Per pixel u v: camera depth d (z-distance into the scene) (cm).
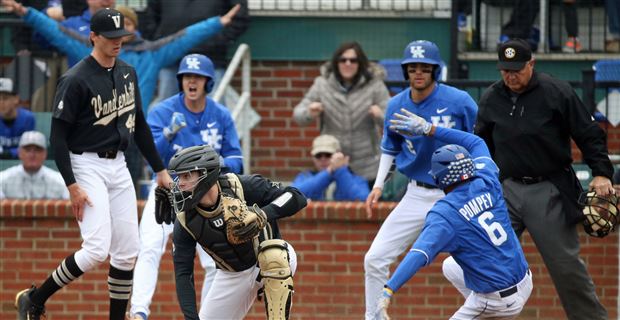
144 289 3269
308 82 4269
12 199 3869
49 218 3809
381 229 3262
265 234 2655
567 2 4097
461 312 2759
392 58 4241
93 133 2922
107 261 3803
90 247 2912
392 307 3794
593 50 4109
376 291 3241
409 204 3228
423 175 3200
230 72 4016
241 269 2672
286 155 4231
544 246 3138
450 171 2691
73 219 3812
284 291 2592
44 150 3891
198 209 2505
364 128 3919
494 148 3188
